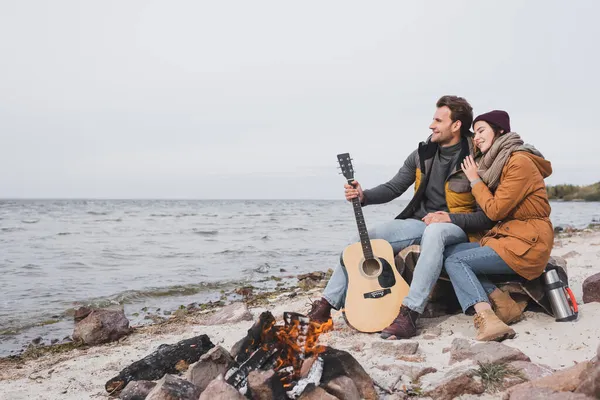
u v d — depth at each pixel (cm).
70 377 393
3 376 411
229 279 1079
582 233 1672
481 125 449
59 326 674
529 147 433
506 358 329
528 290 439
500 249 423
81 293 916
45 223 3550
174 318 658
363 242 464
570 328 409
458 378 295
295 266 1295
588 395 240
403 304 427
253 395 260
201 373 313
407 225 486
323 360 283
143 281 1055
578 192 9631
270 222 3738
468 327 440
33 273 1177
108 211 6769
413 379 324
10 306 804
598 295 485
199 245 1873
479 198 434
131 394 311
